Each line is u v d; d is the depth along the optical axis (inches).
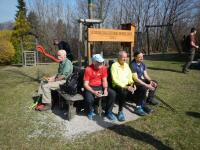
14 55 745.6
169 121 189.8
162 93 261.3
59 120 196.1
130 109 217.2
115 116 201.9
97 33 281.9
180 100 238.4
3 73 429.4
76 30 1344.7
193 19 1230.3
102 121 192.7
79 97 195.5
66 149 152.1
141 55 221.9
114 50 992.9
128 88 197.6
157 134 169.0
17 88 299.3
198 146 153.3
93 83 199.5
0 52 708.0
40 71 437.7
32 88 297.3
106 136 167.8
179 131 173.0
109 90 195.6
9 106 230.5
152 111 209.5
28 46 784.9
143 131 174.1
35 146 156.0
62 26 1387.8
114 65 204.5
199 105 223.9
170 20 1264.8
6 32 917.2
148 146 153.8
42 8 1375.5
